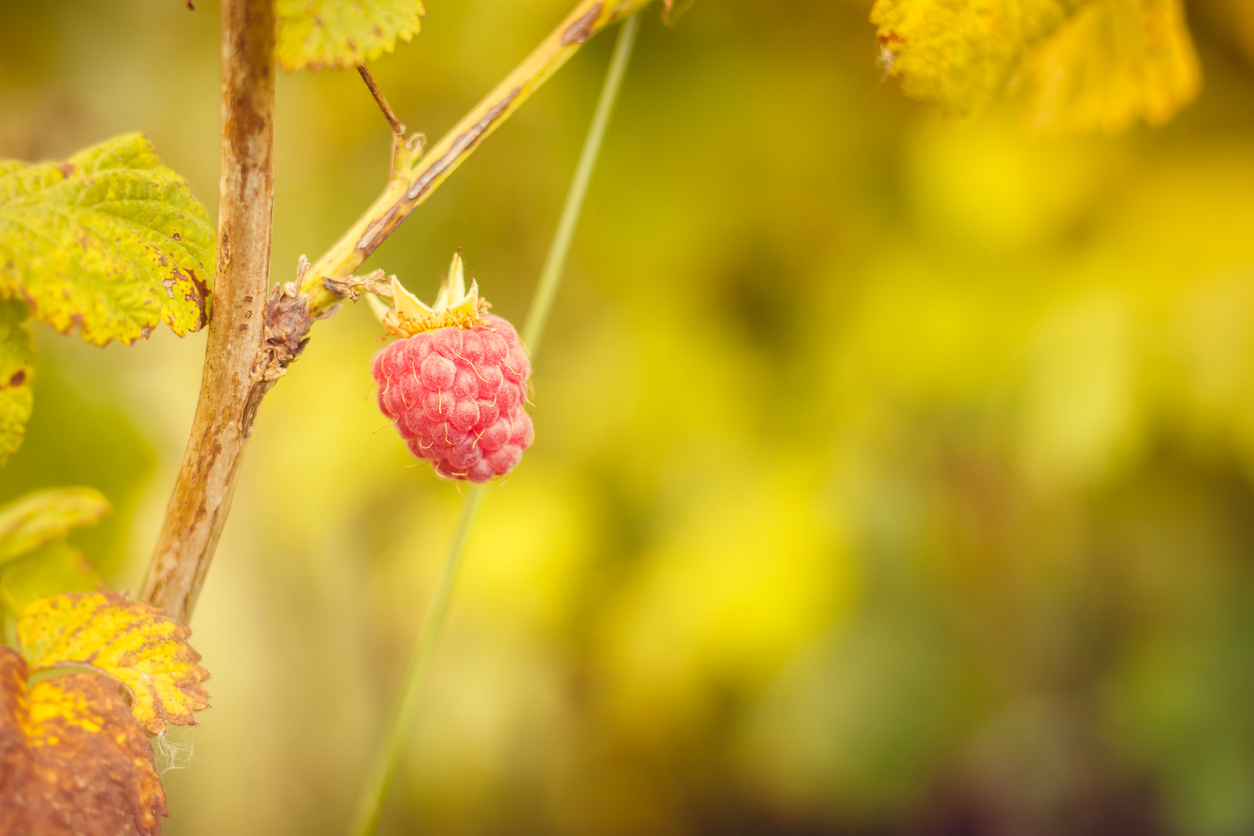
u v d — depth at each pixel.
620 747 0.73
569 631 0.68
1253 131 0.54
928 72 0.38
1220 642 0.65
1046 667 0.76
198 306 0.36
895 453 0.66
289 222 0.69
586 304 0.68
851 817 0.78
